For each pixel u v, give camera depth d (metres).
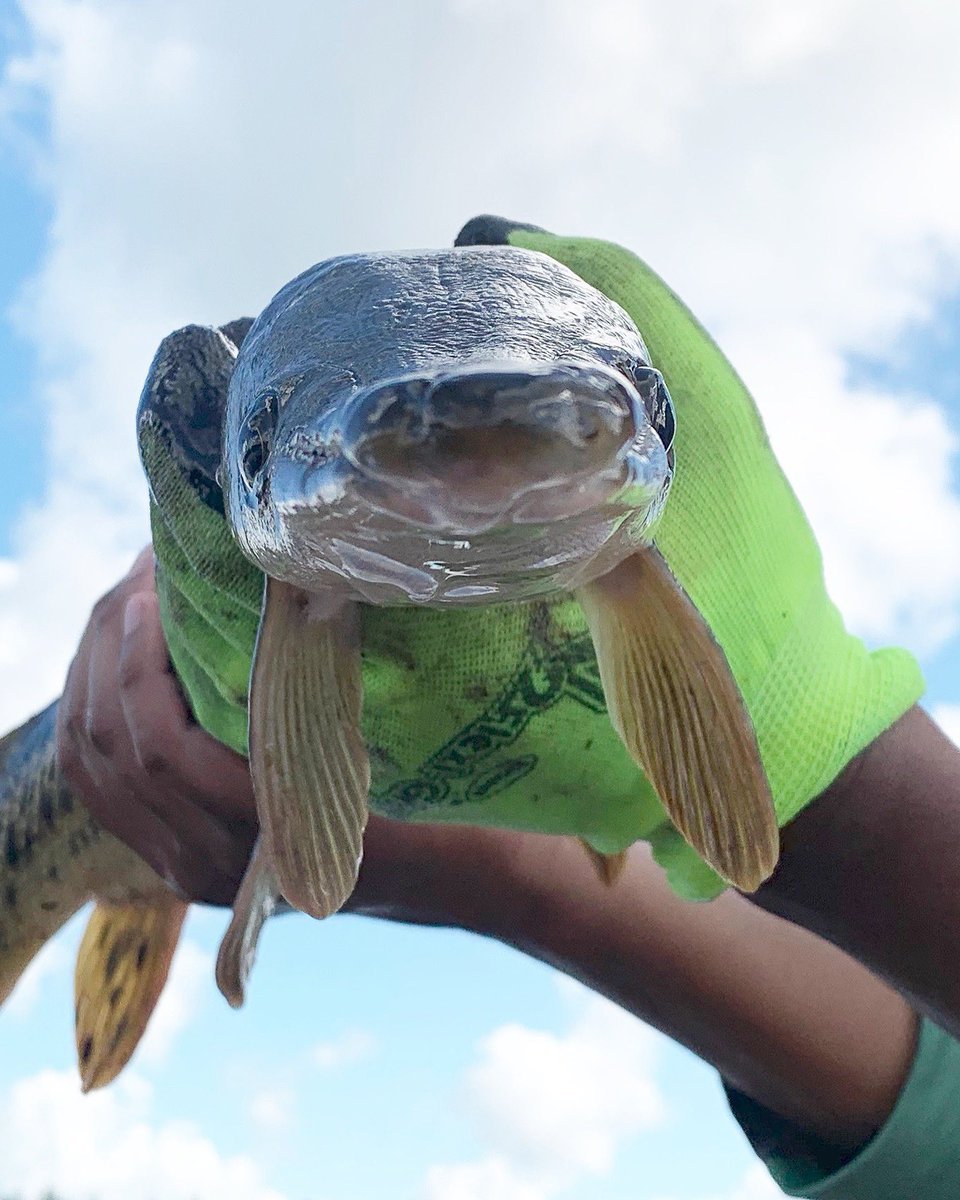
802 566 0.27
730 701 0.22
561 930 0.35
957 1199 0.34
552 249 0.27
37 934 0.53
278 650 0.22
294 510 0.19
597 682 0.24
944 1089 0.34
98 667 0.34
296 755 0.22
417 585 0.19
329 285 0.21
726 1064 0.36
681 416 0.25
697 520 0.24
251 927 0.26
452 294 0.20
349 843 0.22
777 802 0.25
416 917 0.36
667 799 0.22
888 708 0.27
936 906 0.26
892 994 0.35
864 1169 0.34
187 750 0.31
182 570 0.26
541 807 0.26
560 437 0.16
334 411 0.18
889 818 0.26
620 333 0.20
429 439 0.16
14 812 0.51
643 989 0.36
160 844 0.34
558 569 0.19
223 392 0.25
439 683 0.24
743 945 0.35
